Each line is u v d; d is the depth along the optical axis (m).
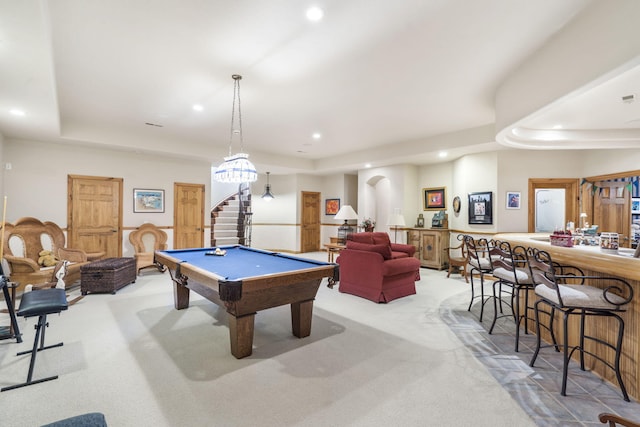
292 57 2.99
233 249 4.56
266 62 3.08
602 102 3.40
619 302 2.01
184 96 3.99
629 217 5.02
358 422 1.82
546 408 1.96
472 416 1.88
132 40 2.69
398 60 3.05
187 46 2.79
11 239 4.36
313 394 2.10
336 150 7.43
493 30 2.55
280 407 1.96
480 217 6.11
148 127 5.47
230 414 1.88
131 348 2.76
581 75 2.36
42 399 2.01
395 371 2.41
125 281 4.92
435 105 4.31
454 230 6.84
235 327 2.59
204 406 1.96
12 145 5.23
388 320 3.53
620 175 5.03
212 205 10.49
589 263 2.23
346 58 3.01
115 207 6.20
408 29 2.53
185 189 7.10
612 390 2.15
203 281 2.63
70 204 5.74
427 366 2.49
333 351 2.74
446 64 3.13
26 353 2.63
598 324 2.37
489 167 6.02
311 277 2.79
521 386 2.21
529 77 3.03
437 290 4.93
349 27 2.50
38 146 5.45
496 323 3.45
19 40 2.16
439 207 7.23
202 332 3.13
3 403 1.97
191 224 7.18
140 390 2.12
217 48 2.83
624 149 4.97
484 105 4.31
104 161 6.09
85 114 4.75
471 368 2.46
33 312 2.29
